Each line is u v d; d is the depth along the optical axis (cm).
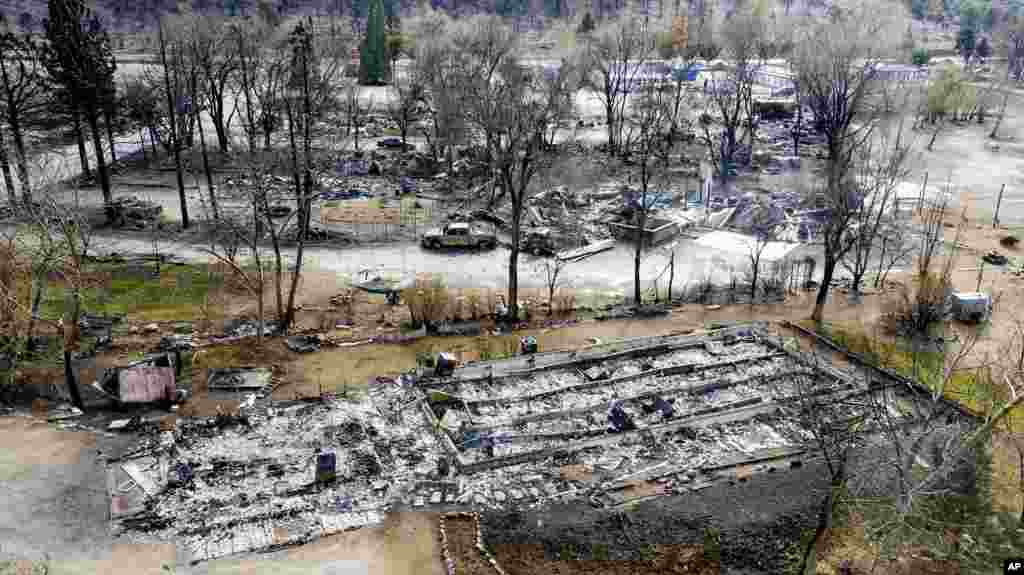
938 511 3319
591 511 3281
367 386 4197
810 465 3612
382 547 3045
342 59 14175
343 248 6431
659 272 6059
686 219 7094
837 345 4791
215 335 4725
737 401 4150
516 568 2967
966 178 9088
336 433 3762
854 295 5656
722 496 3397
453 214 7150
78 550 2931
